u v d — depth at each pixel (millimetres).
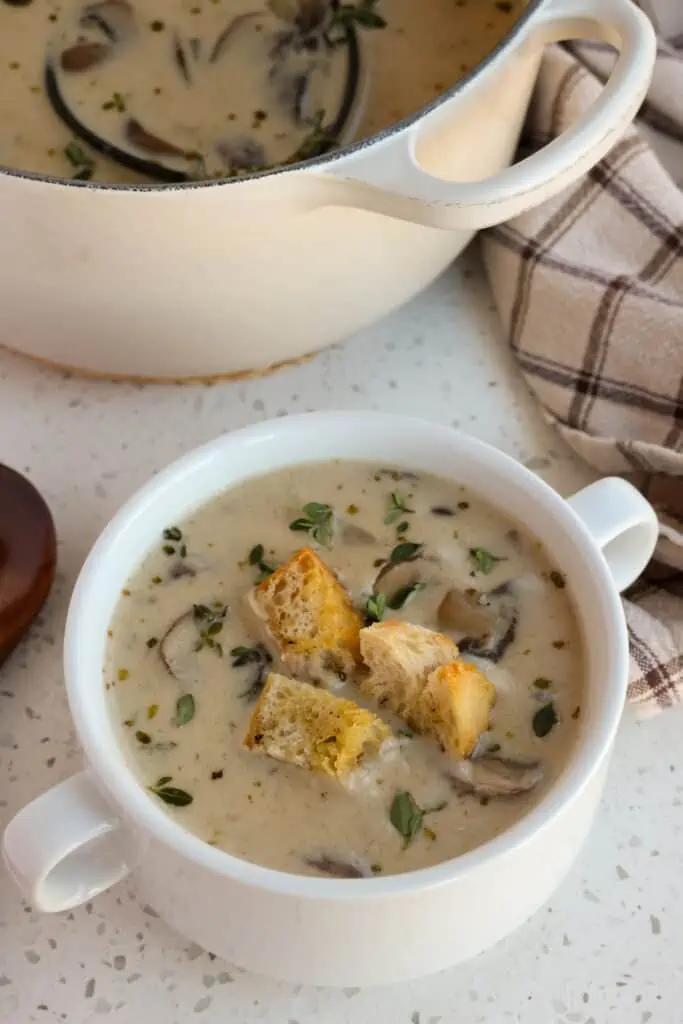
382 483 390
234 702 354
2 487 440
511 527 379
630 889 389
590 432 461
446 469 387
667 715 417
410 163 372
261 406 482
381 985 373
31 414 483
